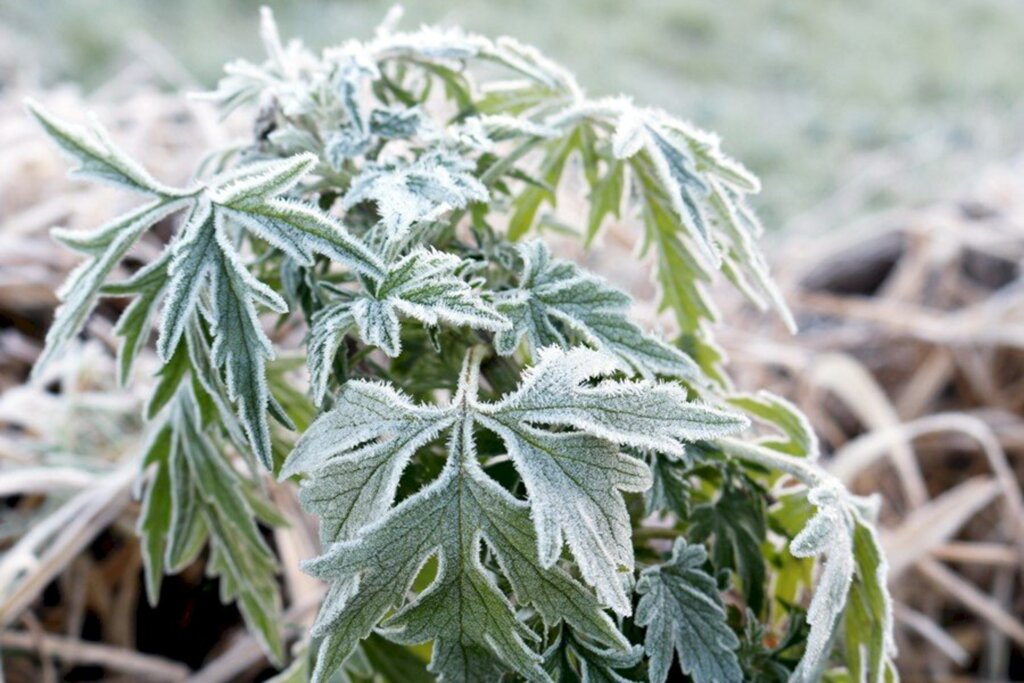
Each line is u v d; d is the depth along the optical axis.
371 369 0.33
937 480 0.66
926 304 0.74
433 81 0.37
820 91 1.52
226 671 0.46
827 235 0.98
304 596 0.44
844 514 0.31
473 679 0.29
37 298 0.57
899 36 1.72
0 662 0.44
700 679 0.30
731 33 1.67
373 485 0.28
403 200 0.30
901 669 0.58
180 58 1.31
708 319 0.36
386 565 0.28
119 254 0.30
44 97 0.73
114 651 0.46
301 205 0.30
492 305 0.30
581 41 1.54
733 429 0.28
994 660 0.58
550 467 0.28
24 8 1.33
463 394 0.29
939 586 0.58
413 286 0.29
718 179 0.33
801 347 0.70
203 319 0.31
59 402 0.48
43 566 0.43
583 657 0.30
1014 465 0.65
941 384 0.68
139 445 0.47
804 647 0.33
